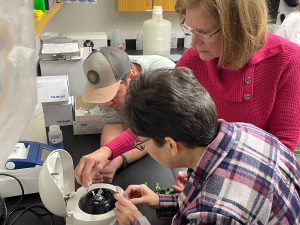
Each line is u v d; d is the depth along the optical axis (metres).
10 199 0.83
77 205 0.74
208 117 0.52
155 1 1.99
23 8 0.34
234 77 0.83
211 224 0.49
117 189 0.80
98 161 0.87
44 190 0.67
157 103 0.50
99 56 0.91
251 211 0.50
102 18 2.21
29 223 0.76
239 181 0.52
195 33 0.72
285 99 0.82
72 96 1.31
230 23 0.67
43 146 0.91
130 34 2.29
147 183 0.91
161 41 2.01
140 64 1.07
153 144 0.56
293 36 1.88
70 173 0.82
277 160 0.56
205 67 0.89
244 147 0.56
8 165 0.80
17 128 0.35
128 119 0.55
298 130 0.83
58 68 1.39
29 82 0.37
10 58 0.33
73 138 1.15
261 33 0.70
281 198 0.54
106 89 0.91
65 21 2.16
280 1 2.29
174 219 0.59
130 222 0.67
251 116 0.87
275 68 0.81
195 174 0.55
